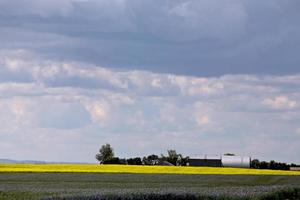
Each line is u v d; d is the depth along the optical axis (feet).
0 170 245.45
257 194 129.29
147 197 113.09
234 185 192.34
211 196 120.88
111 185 177.06
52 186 166.91
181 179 223.71
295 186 172.14
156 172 263.08
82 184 181.06
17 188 152.56
